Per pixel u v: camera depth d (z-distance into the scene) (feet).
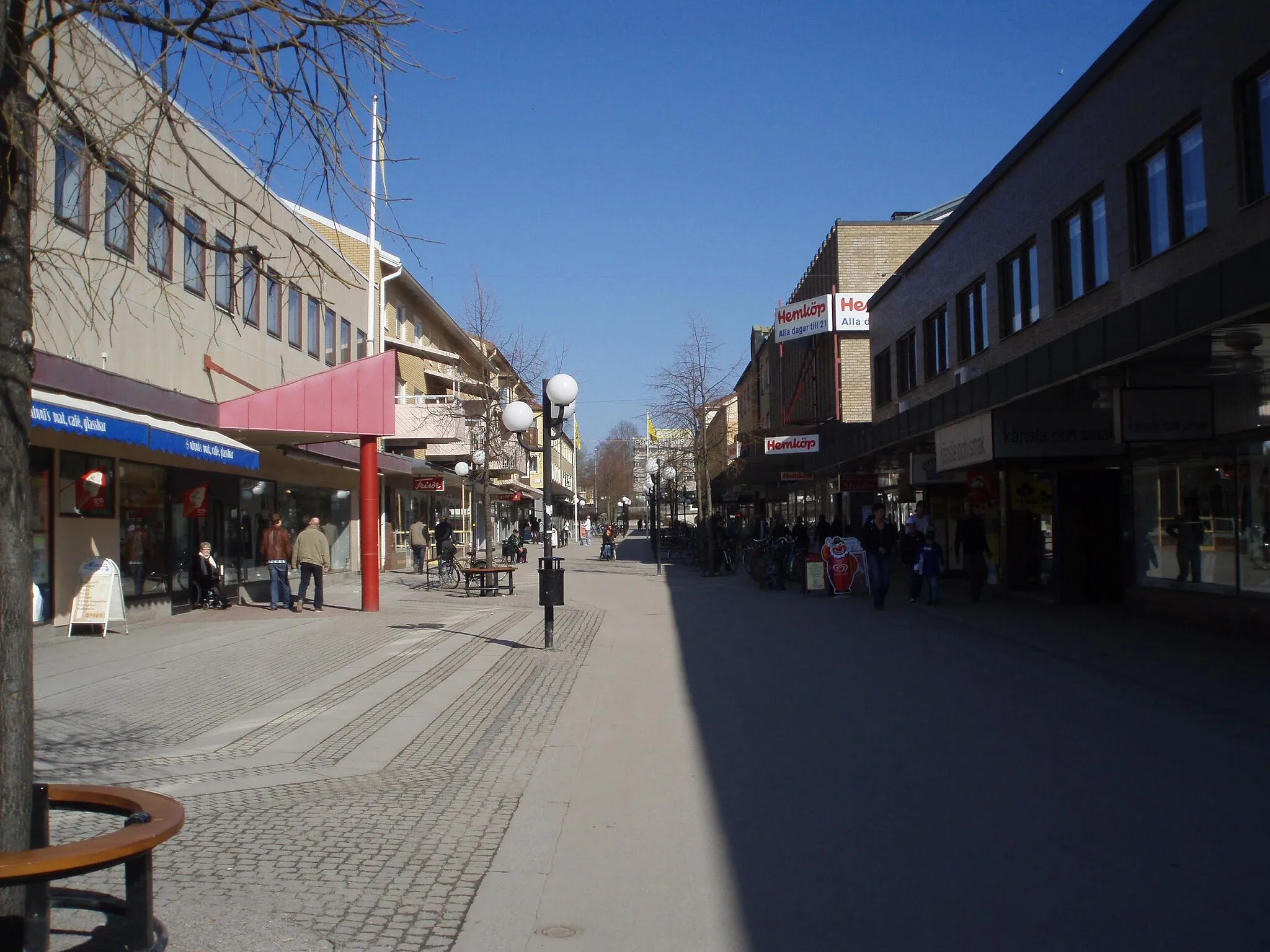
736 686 39.09
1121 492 63.16
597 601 78.89
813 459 108.06
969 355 76.74
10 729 13.32
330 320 94.27
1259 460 45.52
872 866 18.83
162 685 38.75
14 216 13.57
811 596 79.97
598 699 36.68
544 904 17.10
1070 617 59.16
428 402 113.50
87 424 43.50
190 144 49.49
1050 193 58.95
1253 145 39.34
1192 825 20.92
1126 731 29.81
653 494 150.20
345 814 22.44
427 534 122.21
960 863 18.89
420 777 25.79
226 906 16.88
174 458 62.64
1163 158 46.80
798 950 15.23
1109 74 50.98
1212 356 36.96
